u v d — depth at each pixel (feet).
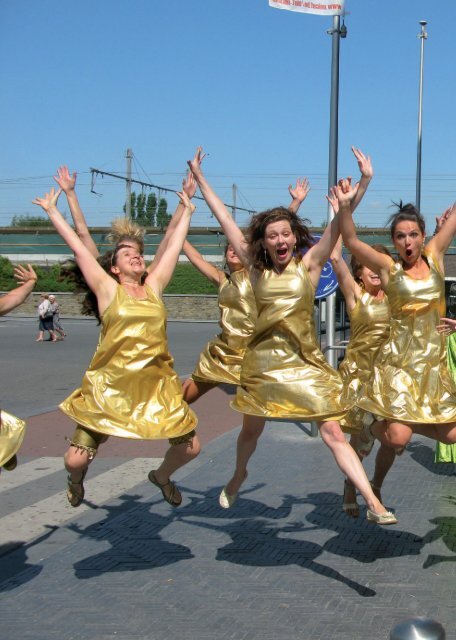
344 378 20.53
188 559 17.24
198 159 17.31
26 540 18.63
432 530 19.07
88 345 82.94
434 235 16.97
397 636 9.37
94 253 17.54
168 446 30.09
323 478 24.47
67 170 17.38
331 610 14.38
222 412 39.14
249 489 23.20
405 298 15.83
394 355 15.96
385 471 19.01
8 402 43.19
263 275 15.83
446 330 15.87
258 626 13.74
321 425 15.19
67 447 30.25
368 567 16.58
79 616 14.24
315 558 17.20
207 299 140.87
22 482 24.58
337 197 15.47
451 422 15.25
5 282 148.36
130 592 15.35
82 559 17.30
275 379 15.44
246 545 18.15
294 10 30.66
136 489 23.43
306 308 15.55
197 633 13.50
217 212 16.94
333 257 20.33
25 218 202.28
